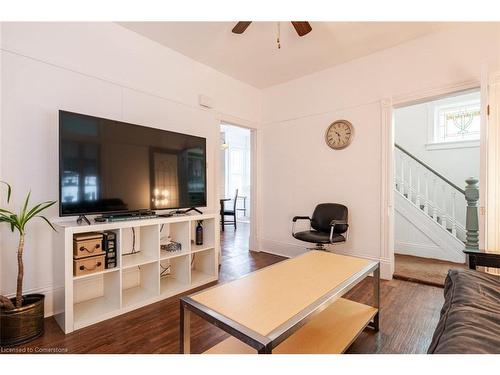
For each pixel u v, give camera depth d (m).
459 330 0.97
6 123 1.94
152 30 2.65
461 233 3.77
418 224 3.89
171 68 3.02
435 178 4.15
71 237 1.86
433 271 3.13
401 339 1.77
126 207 2.33
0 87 1.92
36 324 1.76
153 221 2.33
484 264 1.69
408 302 2.34
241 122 3.94
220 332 1.86
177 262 2.79
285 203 3.96
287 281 1.59
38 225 2.07
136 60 2.70
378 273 1.92
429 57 2.72
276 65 3.42
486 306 1.14
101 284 2.37
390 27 2.59
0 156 1.92
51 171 2.14
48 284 2.11
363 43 2.88
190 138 2.93
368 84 3.15
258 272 1.75
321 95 3.57
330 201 3.47
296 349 1.46
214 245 2.93
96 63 2.41
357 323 1.73
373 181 3.11
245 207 8.04
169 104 3.00
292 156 3.88
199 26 2.59
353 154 3.27
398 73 2.92
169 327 1.93
